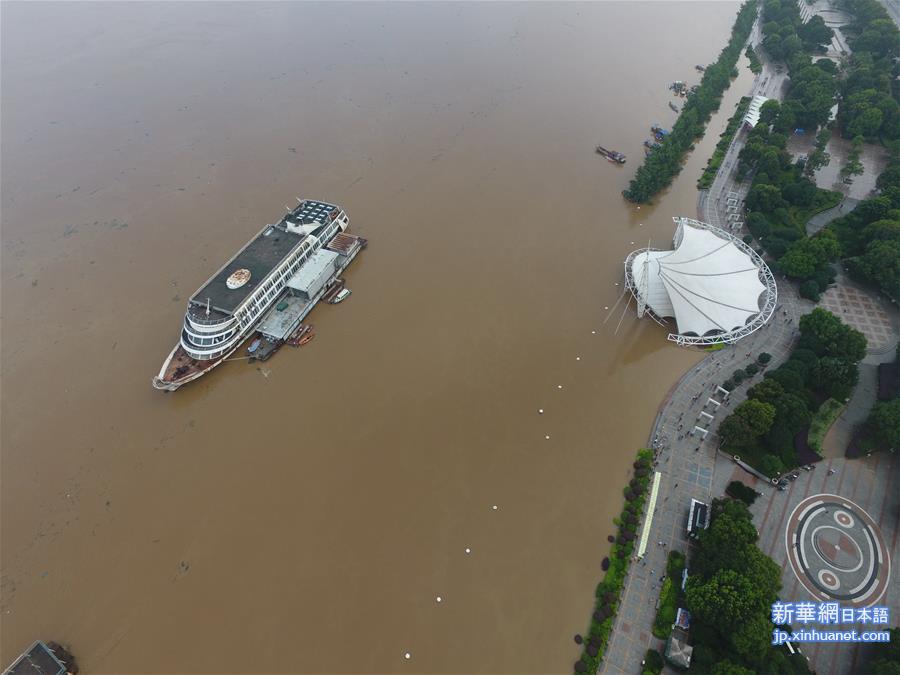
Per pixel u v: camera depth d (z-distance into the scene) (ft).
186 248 643.04
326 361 522.47
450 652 346.95
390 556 390.42
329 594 372.17
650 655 330.95
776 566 345.92
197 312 511.81
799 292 562.25
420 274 608.19
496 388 498.28
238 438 463.01
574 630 355.15
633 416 474.90
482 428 467.93
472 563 386.52
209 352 502.38
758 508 401.70
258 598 370.53
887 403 433.07
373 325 554.87
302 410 482.69
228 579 380.17
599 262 620.90
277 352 529.86
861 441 431.43
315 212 626.23
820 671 328.29
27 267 624.18
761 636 311.68
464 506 417.08
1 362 524.52
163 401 492.13
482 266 617.21
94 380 508.12
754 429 422.41
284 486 430.61
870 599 358.02
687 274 545.85
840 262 600.39
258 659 345.10
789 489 412.57
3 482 435.94
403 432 465.47
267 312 553.23
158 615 364.79
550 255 630.33
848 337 474.49
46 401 492.54
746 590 324.80
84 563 390.01
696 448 442.09
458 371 512.63
